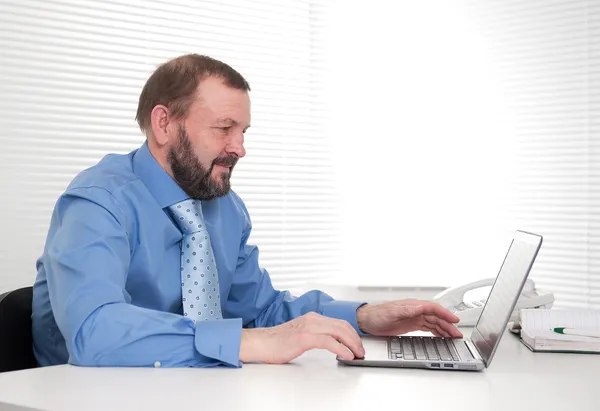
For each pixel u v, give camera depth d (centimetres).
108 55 304
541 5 334
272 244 341
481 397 112
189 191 167
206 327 137
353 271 351
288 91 347
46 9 290
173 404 107
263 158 342
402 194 353
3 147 282
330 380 124
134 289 165
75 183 161
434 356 142
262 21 340
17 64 285
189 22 322
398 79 353
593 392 117
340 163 353
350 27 355
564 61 330
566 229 330
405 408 105
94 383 120
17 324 168
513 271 146
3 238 280
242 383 121
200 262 167
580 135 327
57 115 293
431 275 348
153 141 169
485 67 346
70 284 142
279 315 195
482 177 346
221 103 161
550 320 169
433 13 350
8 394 113
